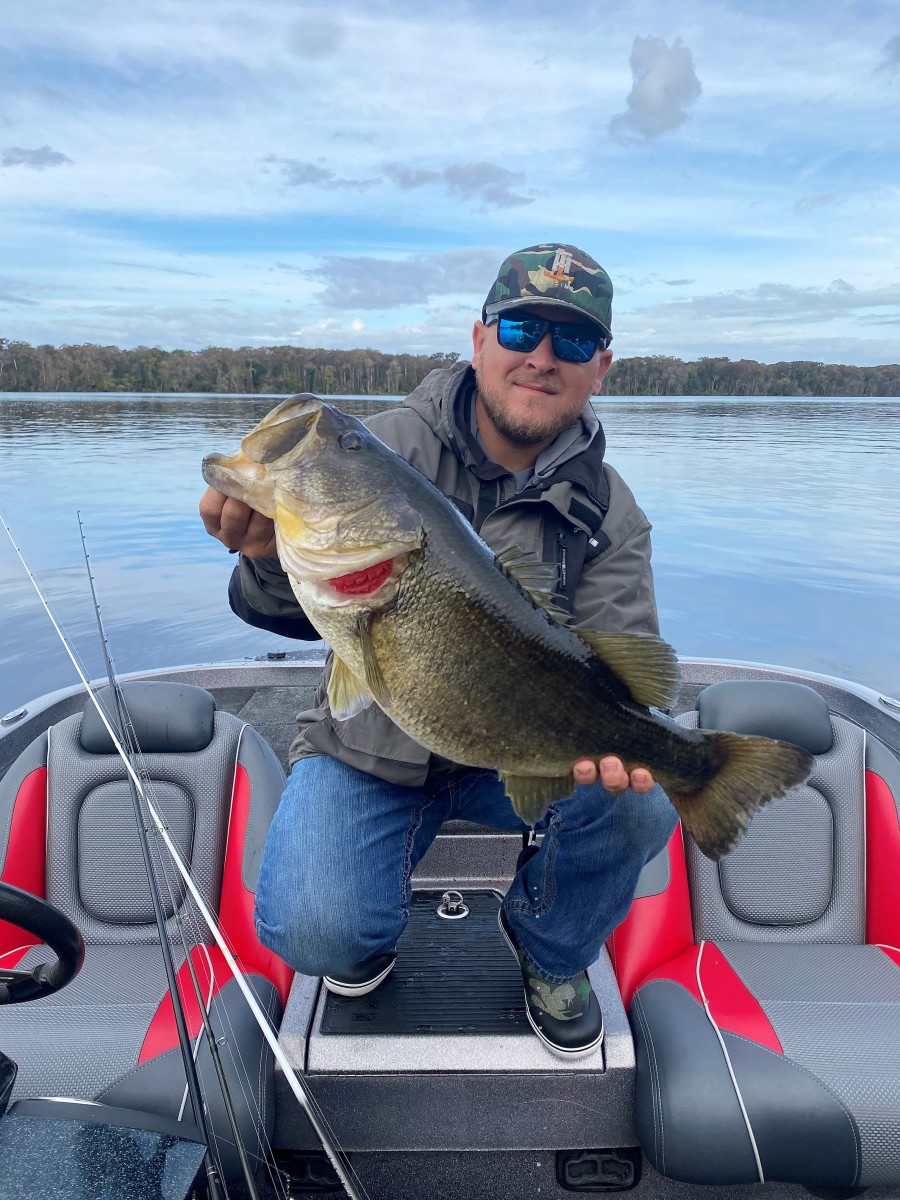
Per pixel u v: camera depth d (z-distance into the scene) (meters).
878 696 2.04
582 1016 1.14
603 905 1.14
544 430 1.24
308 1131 1.14
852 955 1.36
